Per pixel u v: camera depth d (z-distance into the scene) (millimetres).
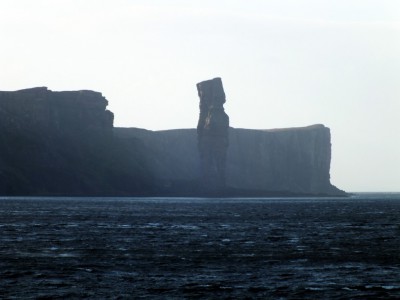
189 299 128500
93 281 146375
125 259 181750
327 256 189375
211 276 153750
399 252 198750
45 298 128250
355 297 130125
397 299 128625
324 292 134750
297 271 161250
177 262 176375
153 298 129125
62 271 159000
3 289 136500
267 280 148500
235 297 130125
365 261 178625
